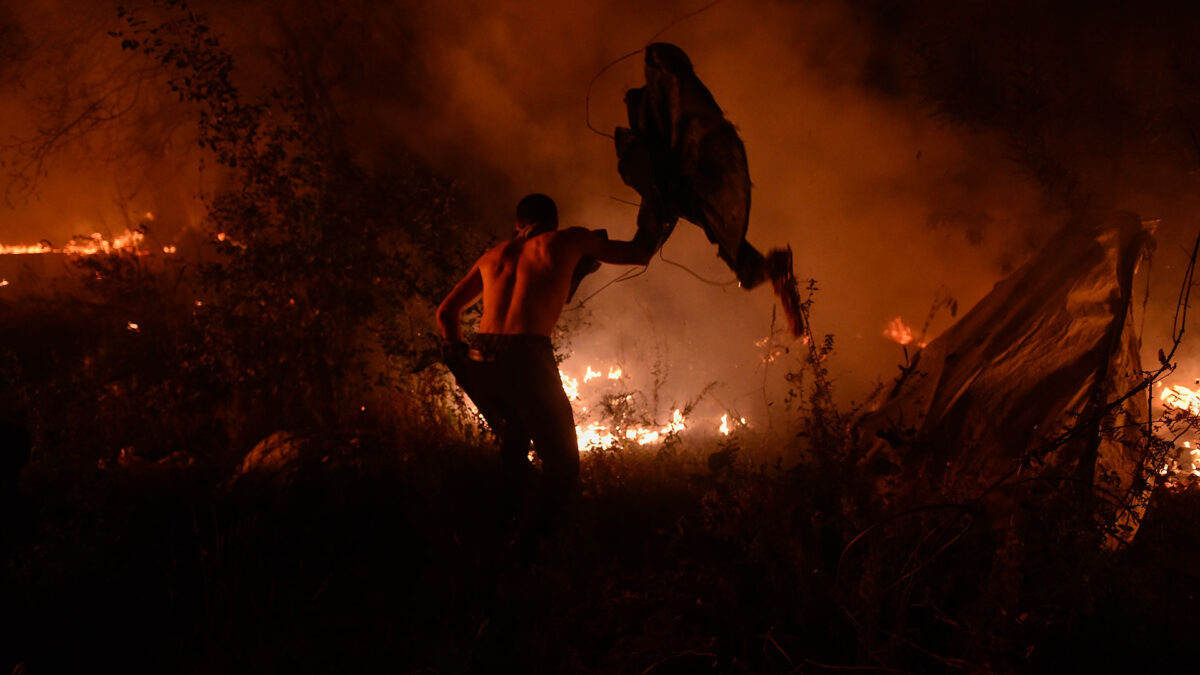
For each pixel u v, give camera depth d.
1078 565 2.62
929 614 2.78
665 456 4.79
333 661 2.97
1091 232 3.89
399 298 5.75
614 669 2.86
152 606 3.31
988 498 3.17
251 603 3.15
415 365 5.60
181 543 3.75
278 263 5.59
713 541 3.30
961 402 3.68
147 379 5.92
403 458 4.75
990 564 2.90
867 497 3.24
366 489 4.05
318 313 5.67
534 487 4.19
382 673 2.90
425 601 3.33
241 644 2.96
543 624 3.13
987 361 3.74
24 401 5.33
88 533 3.84
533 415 3.67
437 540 3.85
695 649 2.85
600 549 3.75
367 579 3.52
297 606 3.27
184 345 5.79
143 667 2.93
